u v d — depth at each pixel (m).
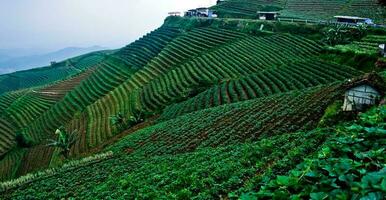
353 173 7.14
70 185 38.94
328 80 67.06
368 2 134.00
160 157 40.16
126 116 86.44
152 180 28.89
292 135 28.17
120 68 125.12
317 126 36.75
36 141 99.44
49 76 194.88
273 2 156.25
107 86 114.50
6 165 89.06
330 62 79.44
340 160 7.49
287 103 49.12
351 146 8.95
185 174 27.20
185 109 71.19
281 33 108.12
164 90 92.31
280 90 67.25
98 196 30.05
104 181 36.47
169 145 47.38
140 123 76.19
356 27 98.88
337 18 112.12
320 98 45.66
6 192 42.09
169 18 157.25
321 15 129.25
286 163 19.05
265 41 104.50
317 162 7.82
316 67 75.88
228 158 27.72
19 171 81.12
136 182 30.58
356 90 36.69
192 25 136.75
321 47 91.94
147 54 127.50
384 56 73.69
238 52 100.94
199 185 23.25
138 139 55.09
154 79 104.25
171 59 112.62
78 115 102.75
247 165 24.69
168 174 29.11
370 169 7.30
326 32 100.56
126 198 26.11
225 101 67.56
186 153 39.06
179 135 50.19
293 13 136.75
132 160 44.12
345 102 37.28
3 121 118.69
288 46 97.62
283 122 41.81
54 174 45.28
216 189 21.09
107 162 46.47
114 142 65.06
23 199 37.22
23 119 117.19
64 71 198.38
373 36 92.06
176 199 22.19
